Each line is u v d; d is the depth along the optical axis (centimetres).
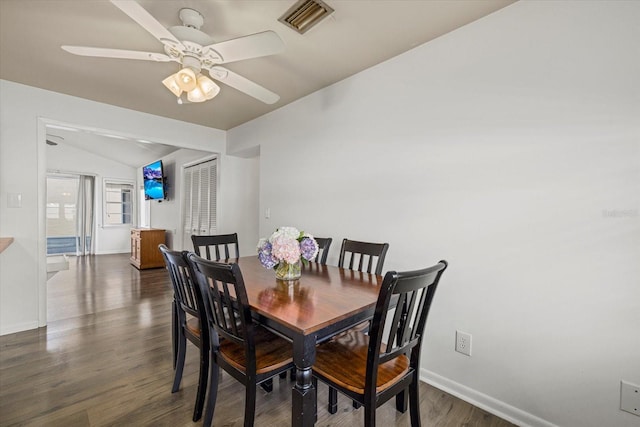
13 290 260
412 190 200
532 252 151
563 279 142
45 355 217
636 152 125
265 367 125
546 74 148
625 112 128
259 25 174
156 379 188
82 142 621
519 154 156
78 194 709
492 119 165
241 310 116
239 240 430
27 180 267
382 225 218
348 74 238
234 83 178
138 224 784
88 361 209
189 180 521
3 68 234
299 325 106
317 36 186
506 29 160
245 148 372
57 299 351
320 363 129
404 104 205
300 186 289
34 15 167
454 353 179
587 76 137
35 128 270
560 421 142
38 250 271
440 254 186
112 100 299
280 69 230
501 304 161
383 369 127
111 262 604
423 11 163
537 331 150
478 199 170
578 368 138
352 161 240
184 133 368
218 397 172
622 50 128
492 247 165
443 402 171
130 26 177
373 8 160
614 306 129
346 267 244
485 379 166
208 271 125
